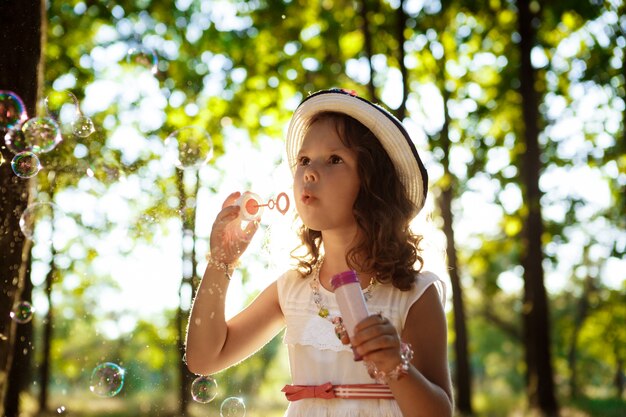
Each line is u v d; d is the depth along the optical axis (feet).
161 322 32.50
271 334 5.96
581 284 78.28
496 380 131.34
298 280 5.73
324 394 5.23
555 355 88.53
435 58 36.11
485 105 38.45
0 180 7.32
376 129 5.47
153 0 30.99
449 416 4.73
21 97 7.73
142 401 25.62
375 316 4.42
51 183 8.14
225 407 6.72
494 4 35.50
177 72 30.40
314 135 5.46
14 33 7.76
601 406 43.96
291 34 33.68
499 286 63.31
